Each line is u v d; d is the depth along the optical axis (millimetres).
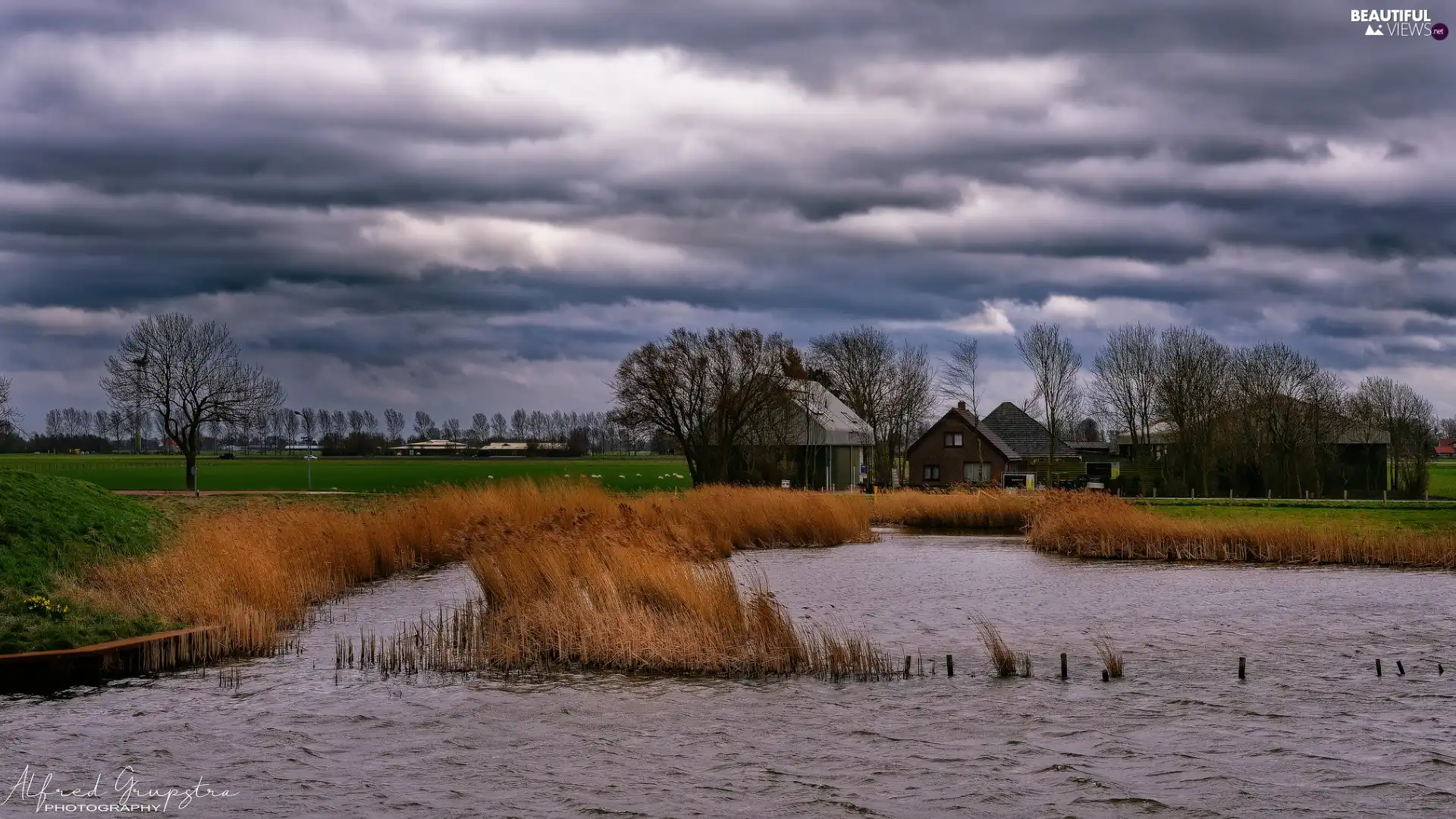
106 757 15898
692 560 27469
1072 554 43031
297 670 20844
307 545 30641
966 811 13977
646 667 20953
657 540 27469
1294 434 83688
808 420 84062
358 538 33156
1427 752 16109
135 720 17594
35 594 24109
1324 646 23609
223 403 74375
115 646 20500
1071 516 45000
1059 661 22016
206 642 21703
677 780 15055
